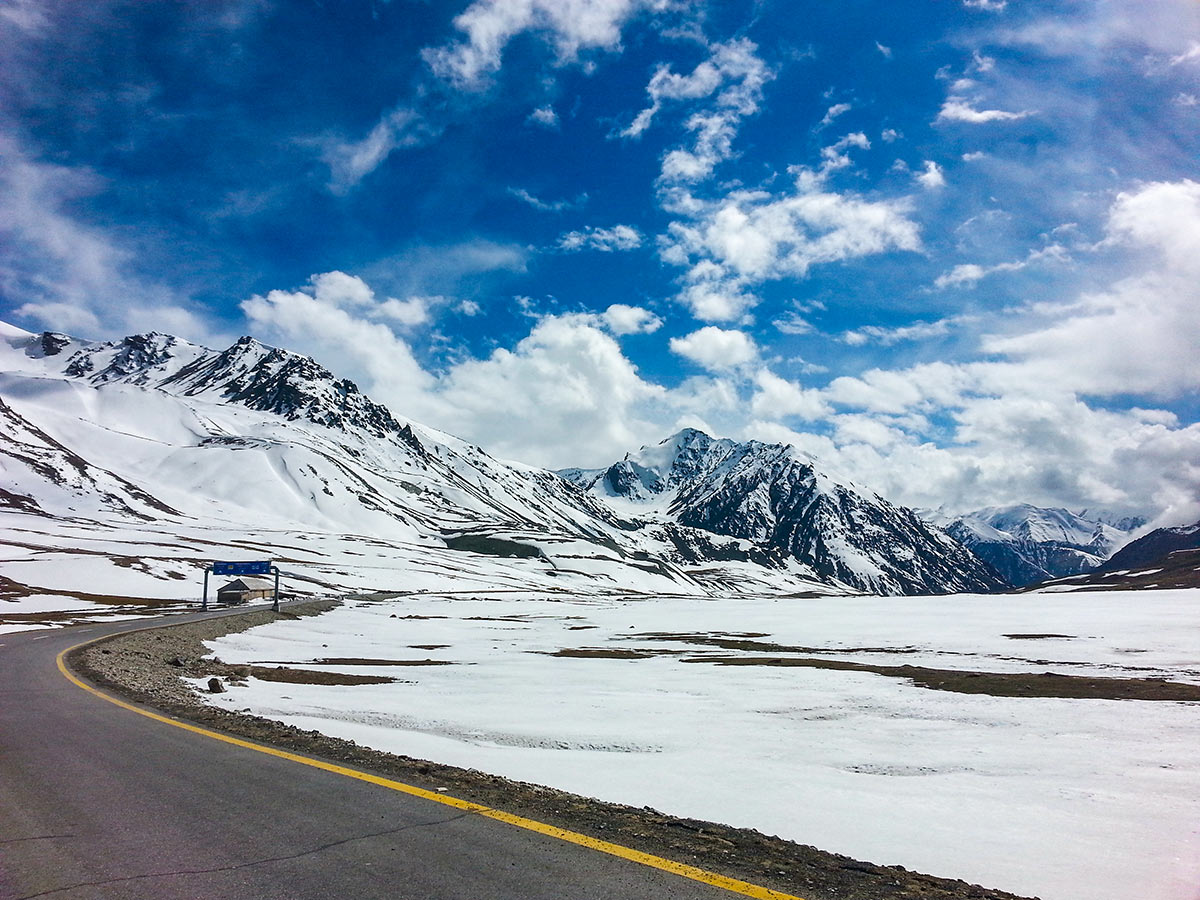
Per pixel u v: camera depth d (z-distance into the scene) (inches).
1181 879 339.0
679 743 753.0
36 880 252.5
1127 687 1246.3
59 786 385.1
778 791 531.5
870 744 768.3
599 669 1537.9
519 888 246.8
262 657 1670.8
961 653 1921.8
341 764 445.4
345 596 5152.6
